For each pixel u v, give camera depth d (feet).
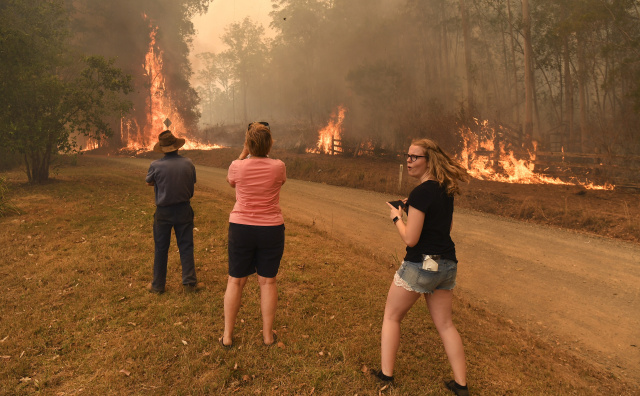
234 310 10.86
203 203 33.24
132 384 9.43
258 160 10.47
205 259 18.75
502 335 13.82
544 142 77.56
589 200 37.81
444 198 8.52
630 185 43.75
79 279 15.85
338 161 69.67
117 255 18.78
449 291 9.05
